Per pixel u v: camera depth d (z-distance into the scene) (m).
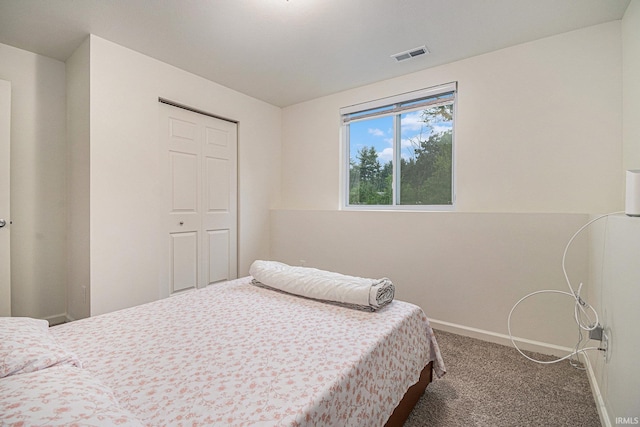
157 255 2.63
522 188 2.28
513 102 2.31
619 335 1.15
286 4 1.87
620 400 1.12
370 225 2.94
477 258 2.35
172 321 1.36
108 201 2.32
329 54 2.49
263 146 3.64
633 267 0.99
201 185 3.05
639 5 1.64
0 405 0.60
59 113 2.58
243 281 2.10
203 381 0.89
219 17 2.01
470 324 2.38
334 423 0.86
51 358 0.84
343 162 3.38
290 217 3.55
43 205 2.51
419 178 2.88
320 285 1.65
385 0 1.83
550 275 2.07
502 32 2.14
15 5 1.88
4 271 2.21
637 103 1.68
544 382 1.72
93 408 0.63
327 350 1.09
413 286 2.67
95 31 2.18
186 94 2.83
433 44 2.31
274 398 0.81
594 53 2.03
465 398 1.58
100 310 2.27
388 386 1.17
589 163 2.04
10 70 2.35
